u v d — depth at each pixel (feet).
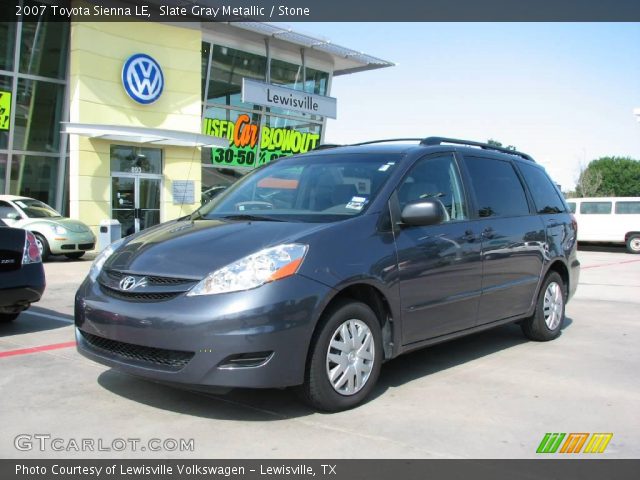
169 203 61.98
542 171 21.74
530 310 19.38
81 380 14.94
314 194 15.40
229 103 69.87
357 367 13.26
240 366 11.69
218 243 13.05
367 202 14.44
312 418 12.63
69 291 30.81
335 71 86.48
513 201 19.04
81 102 55.11
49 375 15.37
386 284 13.71
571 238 21.59
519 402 13.89
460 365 17.12
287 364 11.93
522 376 16.02
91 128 52.44
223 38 68.28
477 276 16.56
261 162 74.08
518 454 11.08
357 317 13.29
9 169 56.95
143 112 59.77
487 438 11.76
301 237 12.77
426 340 15.16
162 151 61.46
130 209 59.16
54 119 59.41
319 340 12.46
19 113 57.00
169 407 13.14
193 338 11.60
